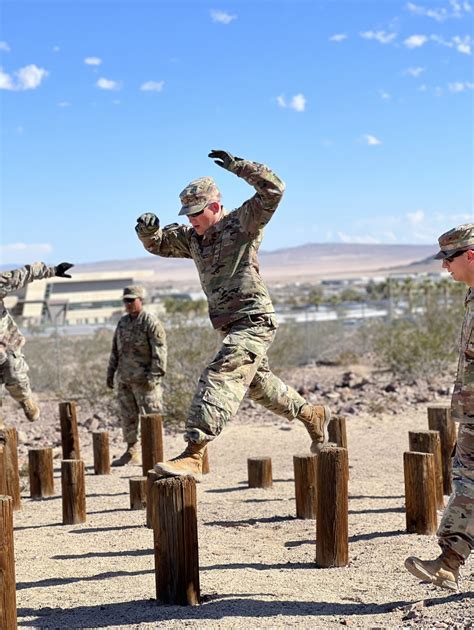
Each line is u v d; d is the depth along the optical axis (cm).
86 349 2472
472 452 476
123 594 564
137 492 876
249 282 591
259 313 588
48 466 991
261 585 570
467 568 562
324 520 614
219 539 729
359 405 1631
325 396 1788
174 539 525
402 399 1703
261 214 585
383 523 752
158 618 498
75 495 822
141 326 1136
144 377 1143
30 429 1577
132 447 1175
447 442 885
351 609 500
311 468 801
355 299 6975
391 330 2392
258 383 618
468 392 476
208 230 602
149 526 786
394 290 5294
